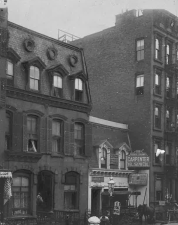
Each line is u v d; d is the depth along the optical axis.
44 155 29.73
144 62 42.34
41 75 30.31
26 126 28.59
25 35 30.14
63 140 31.53
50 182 30.34
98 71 46.53
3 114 26.62
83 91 34.03
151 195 39.78
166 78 43.81
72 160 32.09
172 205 40.88
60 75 32.06
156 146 41.88
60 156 30.95
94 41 47.66
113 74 45.03
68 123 32.06
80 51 35.09
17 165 27.53
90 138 33.94
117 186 37.91
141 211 34.16
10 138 27.64
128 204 38.44
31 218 27.80
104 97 45.38
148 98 41.50
